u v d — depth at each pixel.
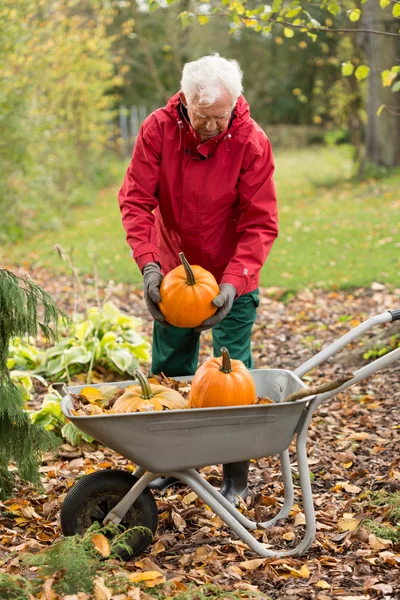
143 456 3.02
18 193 14.73
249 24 5.43
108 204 19.77
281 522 3.67
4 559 3.16
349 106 18.81
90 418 2.91
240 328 3.89
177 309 3.27
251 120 3.58
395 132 17.97
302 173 21.91
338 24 19.91
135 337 6.33
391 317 3.41
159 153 3.59
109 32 24.81
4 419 3.68
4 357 3.60
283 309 8.77
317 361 3.44
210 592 2.92
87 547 2.96
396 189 15.90
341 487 4.14
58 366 5.84
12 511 3.76
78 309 9.05
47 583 2.66
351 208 14.75
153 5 5.36
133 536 3.24
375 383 6.09
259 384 3.55
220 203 3.63
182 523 3.64
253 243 3.56
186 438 3.02
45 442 3.73
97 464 4.47
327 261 10.60
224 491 3.91
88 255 12.38
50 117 15.15
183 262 3.23
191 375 3.93
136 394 3.20
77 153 21.20
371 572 3.11
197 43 24.97
